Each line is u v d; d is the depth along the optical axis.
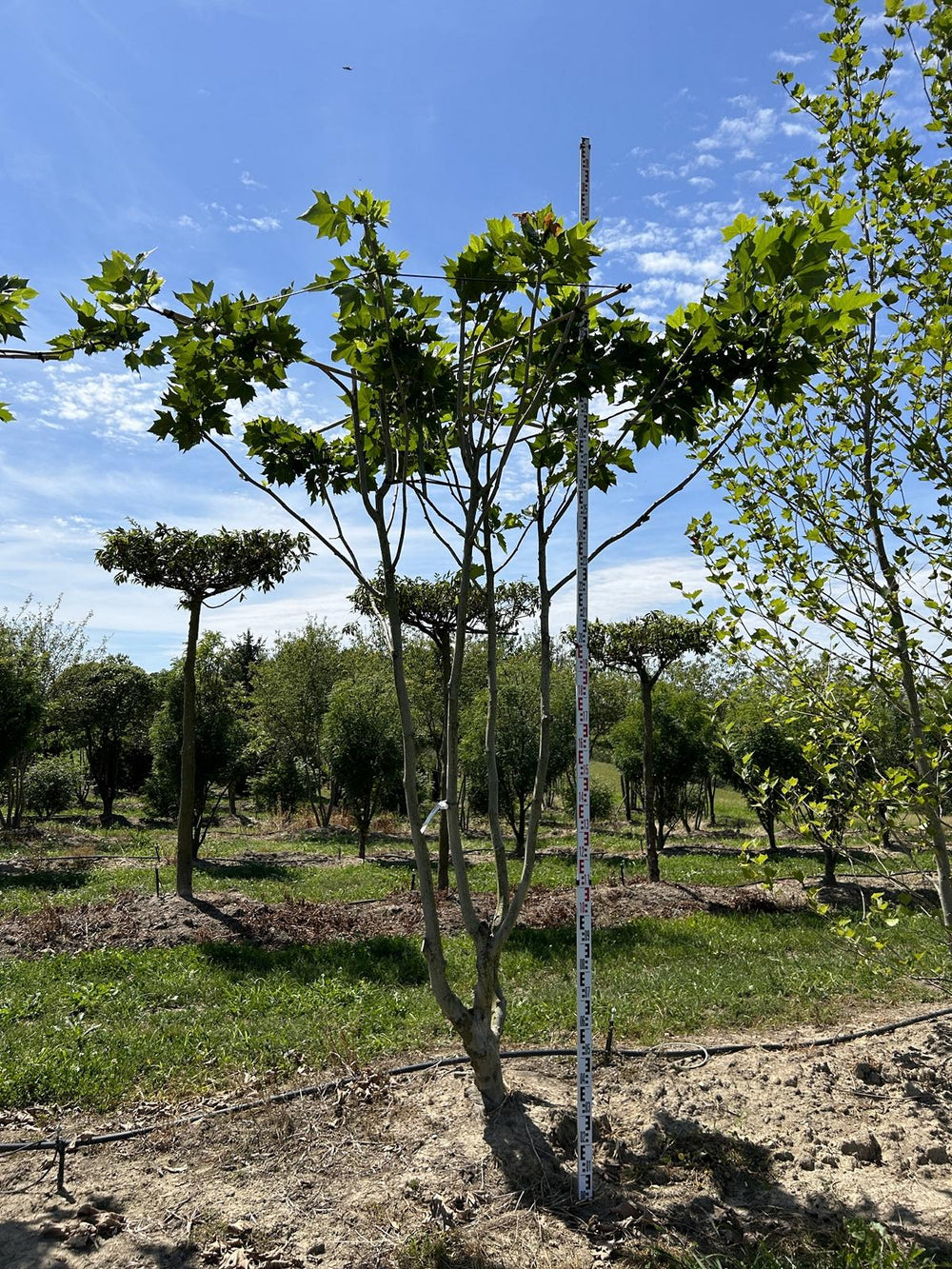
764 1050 5.43
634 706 19.66
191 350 3.76
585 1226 3.41
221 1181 3.80
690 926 9.55
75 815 26.53
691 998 6.55
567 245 3.40
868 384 4.41
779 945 8.64
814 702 4.49
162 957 8.05
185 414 4.07
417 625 11.70
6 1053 5.36
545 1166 3.78
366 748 16.59
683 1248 3.29
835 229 3.20
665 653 13.25
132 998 6.75
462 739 17.89
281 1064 5.21
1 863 14.84
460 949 8.48
